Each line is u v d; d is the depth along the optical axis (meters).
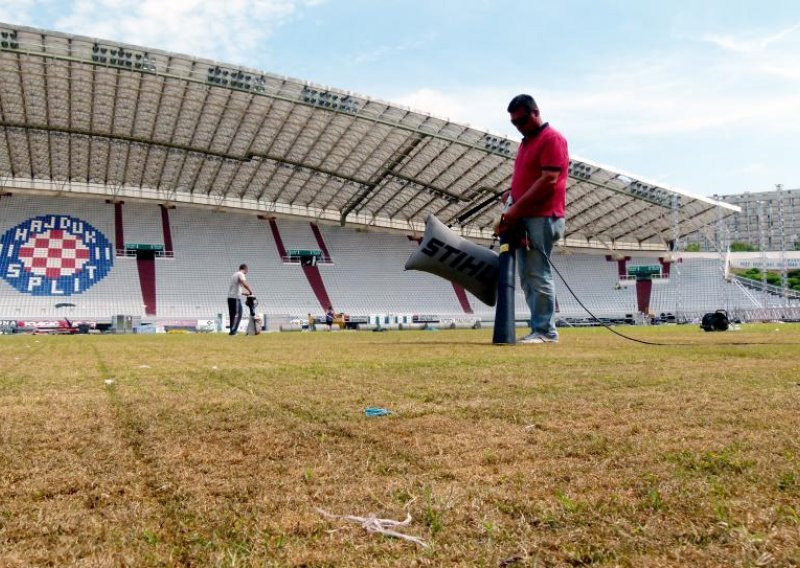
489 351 5.50
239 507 1.17
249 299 15.24
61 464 1.48
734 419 1.93
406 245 48.84
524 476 1.35
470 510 1.14
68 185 40.75
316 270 44.44
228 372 3.68
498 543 0.99
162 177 40.19
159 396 2.61
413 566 0.92
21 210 39.72
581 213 44.50
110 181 40.91
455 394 2.59
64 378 3.41
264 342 9.07
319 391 2.73
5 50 25.23
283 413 2.16
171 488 1.29
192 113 32.06
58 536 1.04
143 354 5.91
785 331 12.48
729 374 3.21
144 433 1.83
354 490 1.27
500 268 7.00
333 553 0.96
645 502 1.16
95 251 39.22
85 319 34.75
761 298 46.34
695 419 1.95
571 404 2.29
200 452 1.60
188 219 43.94
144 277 39.12
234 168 38.84
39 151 35.78
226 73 29.11
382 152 37.31
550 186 6.76
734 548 0.94
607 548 0.96
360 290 43.97
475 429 1.86
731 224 87.25
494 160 37.72
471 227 48.47
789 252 46.94
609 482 1.29
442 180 40.56
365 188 42.03
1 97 29.59
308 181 41.16
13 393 2.74
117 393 2.72
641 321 39.16
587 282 48.38
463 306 45.19
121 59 26.94
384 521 1.09
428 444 1.67
